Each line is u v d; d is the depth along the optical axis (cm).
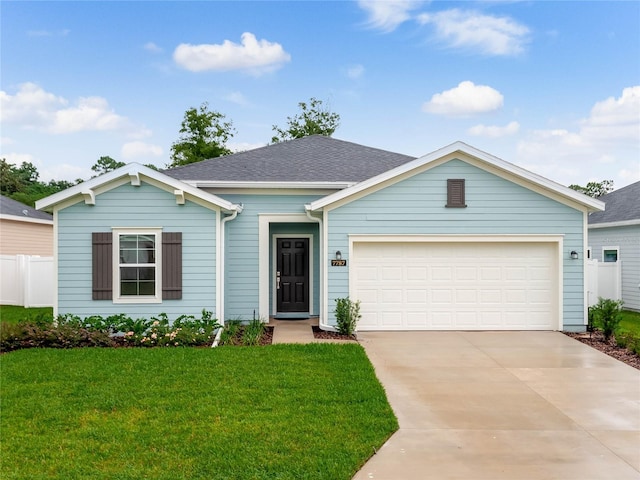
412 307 1162
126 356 866
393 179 1144
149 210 1106
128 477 427
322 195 1295
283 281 1366
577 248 1152
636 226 1634
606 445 515
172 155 3219
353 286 1148
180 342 975
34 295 1658
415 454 491
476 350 960
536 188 1148
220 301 1120
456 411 616
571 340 1055
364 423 555
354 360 844
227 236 1277
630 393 695
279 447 488
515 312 1167
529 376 780
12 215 2122
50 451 480
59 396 643
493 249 1166
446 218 1148
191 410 591
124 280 1109
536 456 488
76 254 1099
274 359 845
